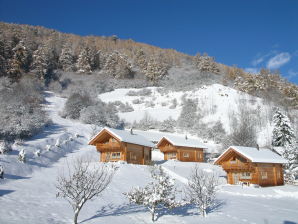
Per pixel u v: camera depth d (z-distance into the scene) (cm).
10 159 2844
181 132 7562
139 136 4250
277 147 4959
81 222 1258
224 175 3794
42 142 4031
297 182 3681
